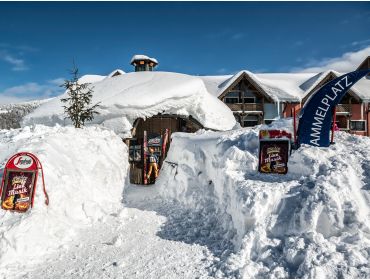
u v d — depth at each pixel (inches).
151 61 910.4
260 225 190.4
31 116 560.1
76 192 261.7
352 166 214.7
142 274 176.4
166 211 290.5
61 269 183.2
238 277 163.6
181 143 353.7
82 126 441.4
